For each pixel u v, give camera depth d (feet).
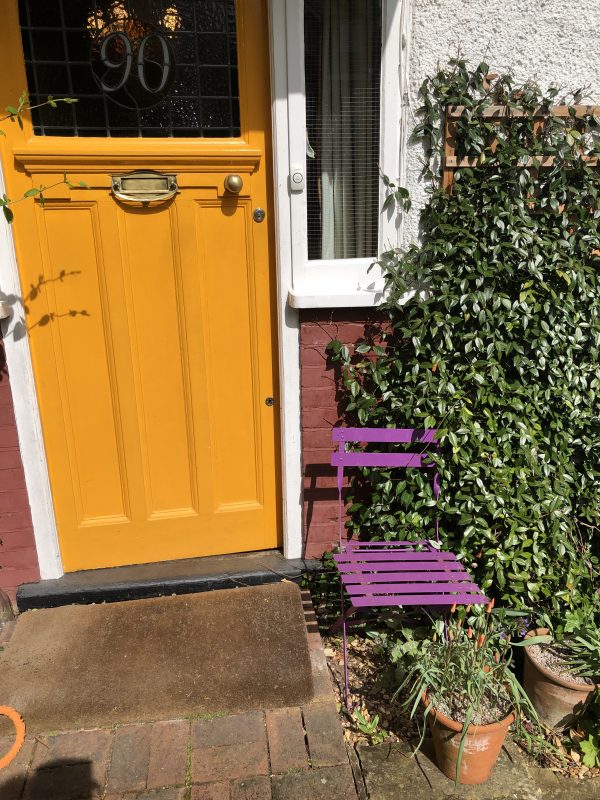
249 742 7.43
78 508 9.84
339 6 8.73
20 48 8.29
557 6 8.86
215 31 8.66
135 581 9.71
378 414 9.57
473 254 9.11
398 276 9.19
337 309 9.36
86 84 8.57
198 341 9.51
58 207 8.76
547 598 9.16
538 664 8.30
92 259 9.02
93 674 8.25
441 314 9.22
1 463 9.14
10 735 7.50
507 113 9.02
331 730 7.59
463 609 8.61
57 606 9.52
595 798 7.38
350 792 6.94
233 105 8.93
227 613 9.31
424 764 7.43
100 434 9.64
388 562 8.62
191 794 6.88
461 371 9.44
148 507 10.02
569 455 9.82
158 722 7.66
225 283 9.43
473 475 9.21
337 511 10.16
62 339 9.19
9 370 8.88
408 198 9.13
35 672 8.28
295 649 8.64
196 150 8.80
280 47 8.43
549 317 9.41
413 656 8.19
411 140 9.07
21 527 9.45
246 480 10.28
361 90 9.02
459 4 8.68
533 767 7.77
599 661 8.07
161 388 9.64
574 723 8.27
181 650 8.64
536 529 9.14
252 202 9.18
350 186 9.34
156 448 9.86
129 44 8.52
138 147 8.68
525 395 9.46
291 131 8.72
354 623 8.76
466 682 7.31
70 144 8.57
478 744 6.95
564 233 9.47
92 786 6.95
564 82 9.17
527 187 9.23
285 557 10.33
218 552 10.44
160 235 9.10
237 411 9.96
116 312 9.19
